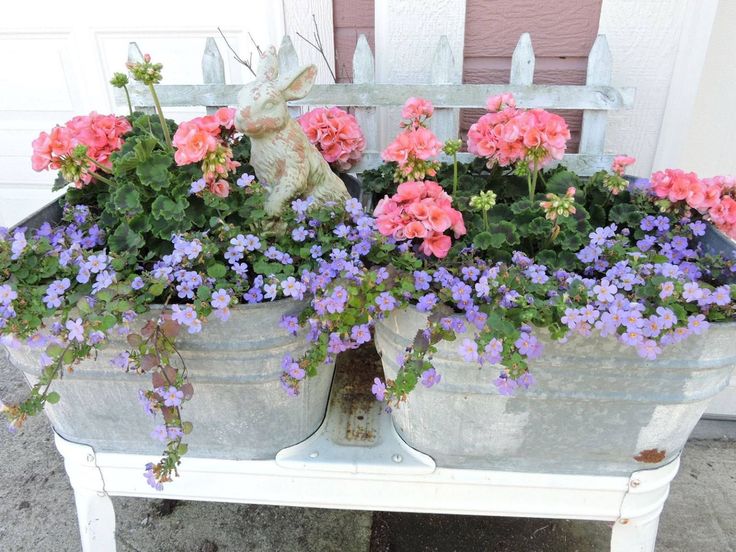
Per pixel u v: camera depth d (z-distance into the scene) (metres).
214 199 0.99
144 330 0.84
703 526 1.46
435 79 1.40
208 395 0.97
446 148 1.12
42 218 1.15
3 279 0.90
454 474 1.04
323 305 0.86
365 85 1.41
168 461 0.87
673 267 0.88
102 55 1.82
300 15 1.54
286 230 1.03
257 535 1.48
